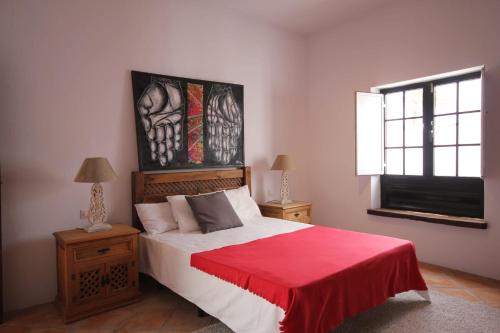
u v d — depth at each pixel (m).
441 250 3.57
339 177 4.58
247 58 4.24
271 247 2.55
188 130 3.65
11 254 2.68
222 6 3.91
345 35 4.43
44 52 2.80
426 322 2.38
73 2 2.94
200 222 3.13
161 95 3.44
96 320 2.51
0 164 2.62
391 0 3.83
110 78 3.16
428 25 3.62
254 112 4.33
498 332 2.24
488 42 3.20
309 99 4.93
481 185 3.42
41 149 2.80
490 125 3.21
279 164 4.23
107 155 3.15
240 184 4.16
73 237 2.54
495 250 3.20
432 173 3.81
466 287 3.00
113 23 3.17
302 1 3.81
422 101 3.88
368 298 2.21
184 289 2.49
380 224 4.12
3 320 2.51
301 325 1.74
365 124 4.11
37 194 2.79
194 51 3.73
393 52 3.92
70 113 2.94
